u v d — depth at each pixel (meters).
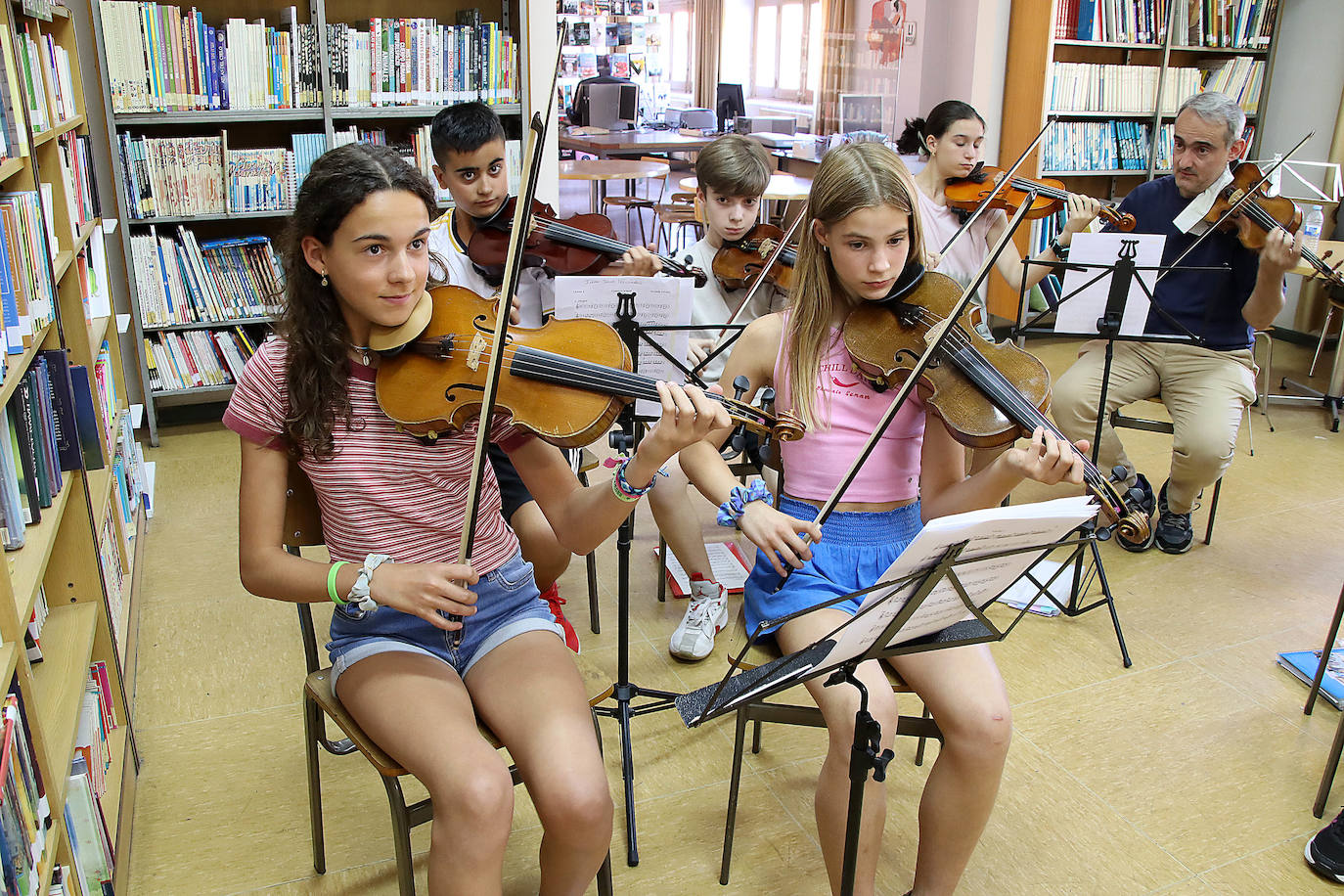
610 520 1.52
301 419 1.46
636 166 6.38
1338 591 2.90
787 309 1.86
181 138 3.74
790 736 2.25
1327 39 5.20
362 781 2.07
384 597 1.39
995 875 1.84
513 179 4.21
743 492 1.63
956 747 1.54
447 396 1.49
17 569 1.42
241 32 3.72
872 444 1.50
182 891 1.77
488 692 1.47
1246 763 2.16
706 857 1.88
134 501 2.94
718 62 10.90
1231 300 3.08
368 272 1.40
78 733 1.64
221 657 2.48
